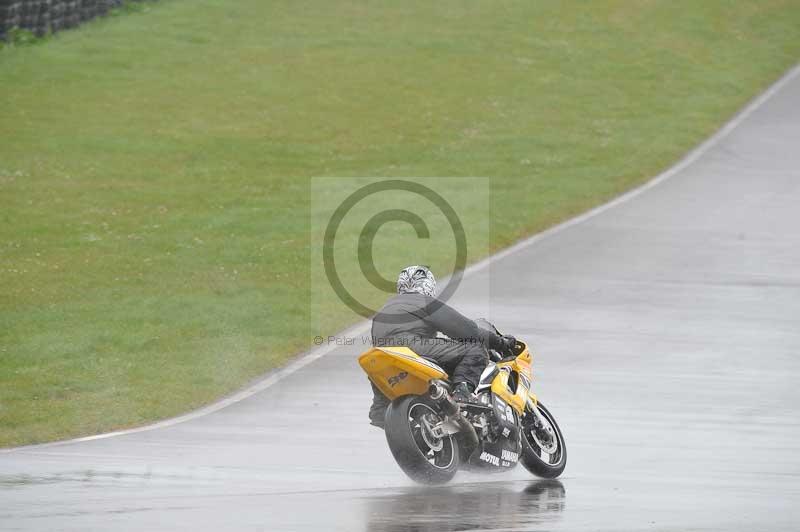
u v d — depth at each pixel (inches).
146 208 3641.7
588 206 3715.6
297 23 6648.6
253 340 2290.8
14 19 5880.9
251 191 3895.2
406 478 1342.3
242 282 2817.4
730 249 3093.0
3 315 2496.3
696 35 6973.4
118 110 4926.2
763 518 1096.8
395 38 6402.6
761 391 1871.3
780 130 5004.9
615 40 6692.9
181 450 1524.4
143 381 2007.9
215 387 1966.0
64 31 6215.6
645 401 1809.8
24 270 2898.6
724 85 5925.2
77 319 2468.0
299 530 1022.4
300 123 4881.9
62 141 4441.4
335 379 1994.3
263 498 1187.9
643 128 5002.5
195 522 1056.8
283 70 5698.8
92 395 1926.7
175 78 5477.4
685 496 1218.6
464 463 1348.4
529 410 1427.2
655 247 3120.1
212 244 3206.2
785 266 2908.5
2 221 3412.9
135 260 3024.1
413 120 4995.1
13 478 1302.9
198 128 4741.6
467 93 5477.4
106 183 3944.4
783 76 6274.6
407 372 1312.7
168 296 2677.2
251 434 1628.9
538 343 2203.5
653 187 4003.4
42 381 2009.1
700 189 3949.3
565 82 5797.2
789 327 2333.9
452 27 6702.8
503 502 1178.0
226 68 5693.9
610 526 1051.9
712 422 1676.9
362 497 1202.0
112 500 1168.2
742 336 2258.9
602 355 2116.1
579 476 1358.3
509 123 4997.5
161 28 6392.7
